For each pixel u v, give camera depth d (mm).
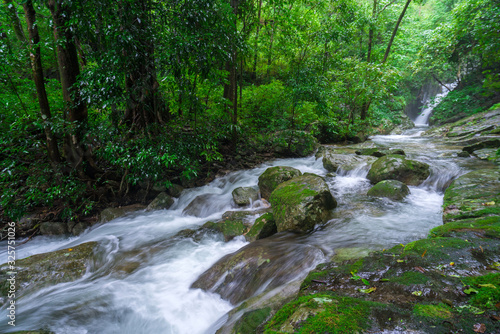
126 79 5035
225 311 2721
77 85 4621
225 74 6535
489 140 7031
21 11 5406
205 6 4871
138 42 4410
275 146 9414
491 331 1169
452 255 1923
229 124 7418
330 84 9984
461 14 9523
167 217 5613
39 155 5359
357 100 11852
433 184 5422
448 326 1238
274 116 9609
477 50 3838
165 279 3324
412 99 20312
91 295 3014
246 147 9008
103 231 4969
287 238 3676
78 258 3832
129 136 5652
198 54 4918
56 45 4527
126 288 3160
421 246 2115
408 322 1287
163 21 4910
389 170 5711
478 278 1592
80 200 5527
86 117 5270
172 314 2756
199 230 4559
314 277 2008
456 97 14758
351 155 7559
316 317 1354
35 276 3414
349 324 1278
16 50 4598
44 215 5355
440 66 16172
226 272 3131
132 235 4707
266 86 9625
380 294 1623
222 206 5715
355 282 1835
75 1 4031
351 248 3123
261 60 13195
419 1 12258
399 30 14344
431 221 3885
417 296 1531
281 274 2799
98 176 5926
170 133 5863
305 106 9961
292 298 2109
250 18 8938
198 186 7191
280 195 4512
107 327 2672
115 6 4121
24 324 2555
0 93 5176
